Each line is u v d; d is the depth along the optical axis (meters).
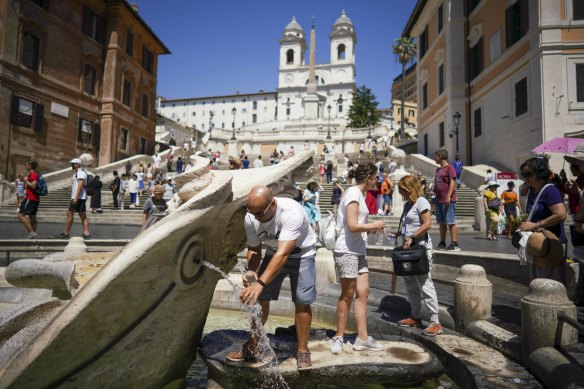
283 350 3.49
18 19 24.20
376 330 4.67
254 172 3.69
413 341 3.85
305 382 3.10
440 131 29.38
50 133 26.64
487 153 24.05
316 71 102.56
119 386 2.75
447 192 7.15
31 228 9.72
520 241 4.09
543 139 18.30
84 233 10.25
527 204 4.31
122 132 33.03
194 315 3.25
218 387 3.16
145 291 2.60
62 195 20.92
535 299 3.23
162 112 114.75
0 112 23.12
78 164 10.22
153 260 2.48
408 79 96.62
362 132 51.41
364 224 3.46
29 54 25.25
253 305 2.80
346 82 99.00
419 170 25.36
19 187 18.59
